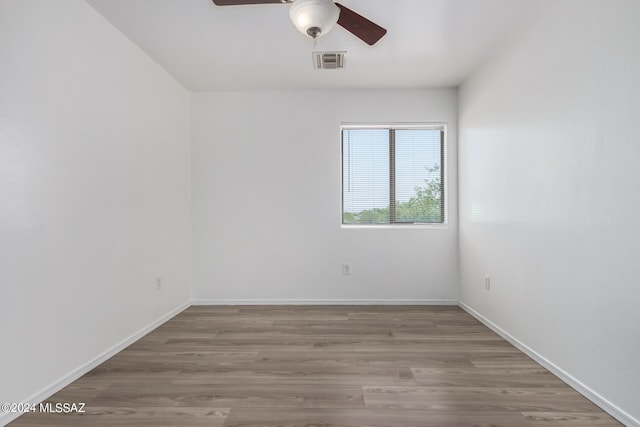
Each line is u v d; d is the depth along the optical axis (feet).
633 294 4.90
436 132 12.31
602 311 5.45
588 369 5.77
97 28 7.27
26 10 5.57
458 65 9.97
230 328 9.54
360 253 11.98
